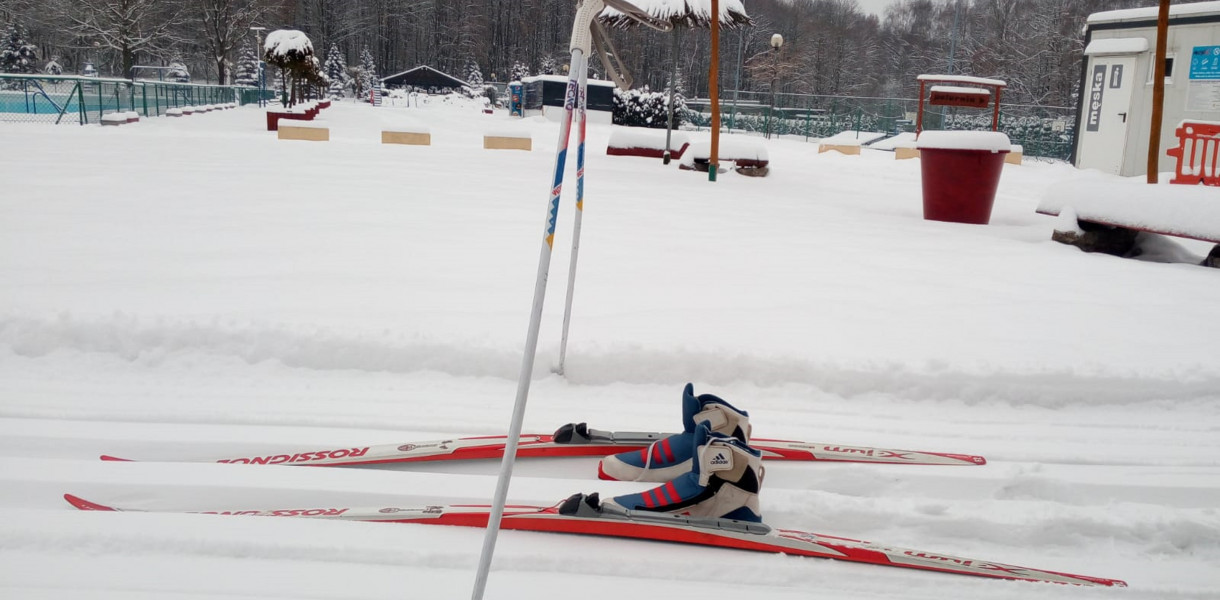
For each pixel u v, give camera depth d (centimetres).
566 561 270
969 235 914
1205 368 455
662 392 428
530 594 253
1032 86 5494
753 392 432
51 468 316
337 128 2459
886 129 3834
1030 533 313
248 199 877
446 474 331
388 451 341
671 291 577
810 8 9725
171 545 267
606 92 3531
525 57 10681
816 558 283
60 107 3008
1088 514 322
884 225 959
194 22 6122
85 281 517
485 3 10744
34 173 1007
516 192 1046
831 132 3853
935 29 9019
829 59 7619
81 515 281
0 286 494
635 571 270
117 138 1627
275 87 6975
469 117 4016
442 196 973
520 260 643
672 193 1159
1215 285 673
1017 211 1190
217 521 283
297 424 370
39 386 391
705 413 322
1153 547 313
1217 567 300
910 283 641
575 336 460
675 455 330
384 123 2928
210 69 7488
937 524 316
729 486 296
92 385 396
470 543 279
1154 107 920
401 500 311
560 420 388
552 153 1745
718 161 1486
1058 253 805
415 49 10556
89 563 256
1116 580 283
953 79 2816
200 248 628
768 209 1052
